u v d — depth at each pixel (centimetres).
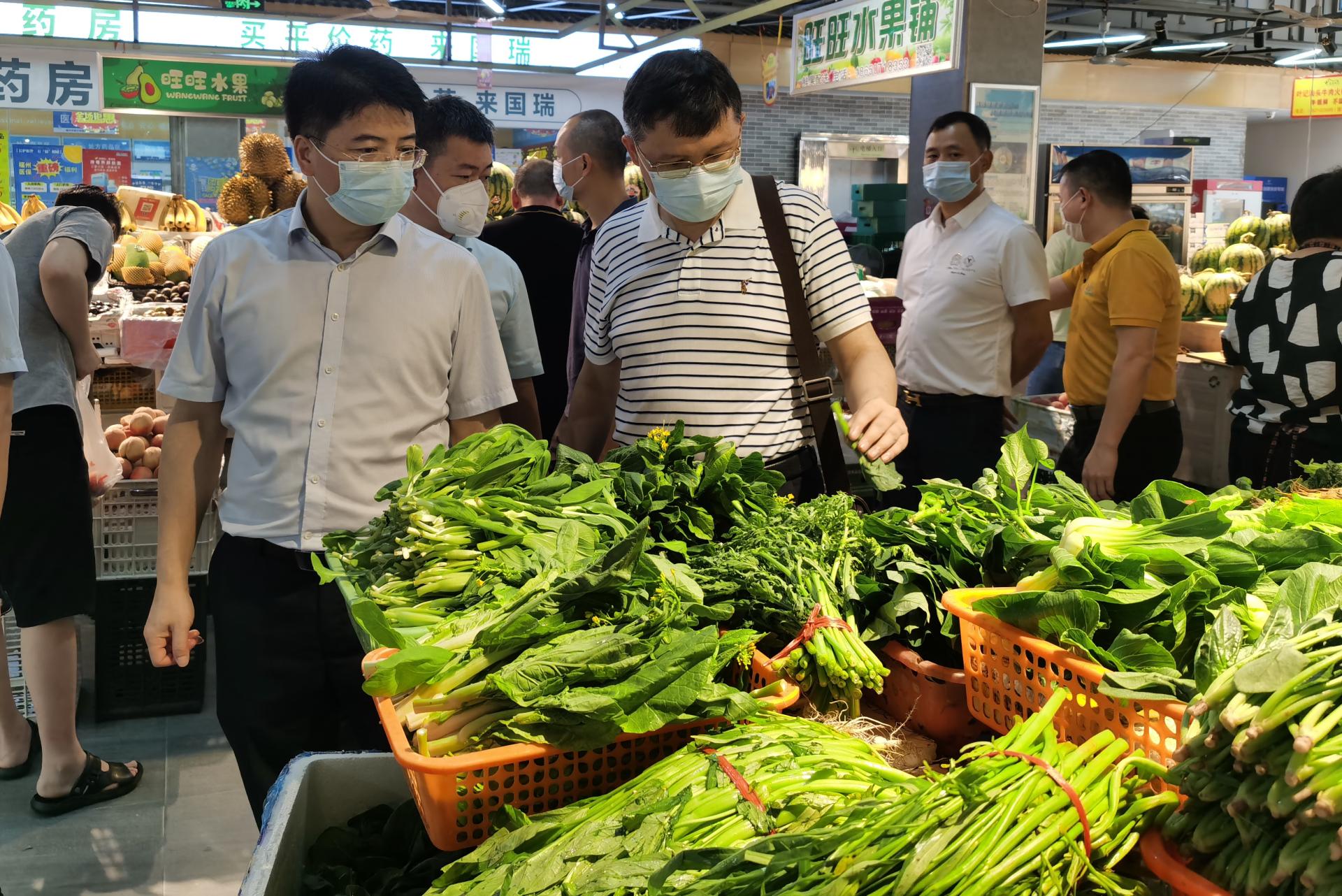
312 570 219
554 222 375
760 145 1330
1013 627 136
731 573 161
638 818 116
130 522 390
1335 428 340
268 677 220
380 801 155
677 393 230
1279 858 92
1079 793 108
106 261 353
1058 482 181
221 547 225
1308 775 89
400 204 216
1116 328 390
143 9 823
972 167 394
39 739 373
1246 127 1812
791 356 236
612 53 1048
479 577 152
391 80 207
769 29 1234
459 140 296
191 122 1010
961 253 402
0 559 321
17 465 316
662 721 126
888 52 657
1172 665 124
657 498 182
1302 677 94
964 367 404
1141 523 149
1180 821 105
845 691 151
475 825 126
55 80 841
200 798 348
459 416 242
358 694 225
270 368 218
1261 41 1161
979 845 101
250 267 219
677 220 228
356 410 220
